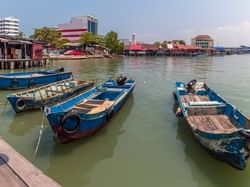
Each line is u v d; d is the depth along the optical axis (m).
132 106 15.48
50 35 72.06
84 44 84.06
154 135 10.77
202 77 31.58
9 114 13.28
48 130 11.06
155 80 28.11
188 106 10.91
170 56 105.56
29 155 8.71
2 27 150.50
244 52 183.88
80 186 7.07
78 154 8.88
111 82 18.19
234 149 7.14
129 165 8.23
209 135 7.65
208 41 160.38
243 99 17.92
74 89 16.28
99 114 10.09
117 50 92.94
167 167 8.09
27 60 36.00
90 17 124.75
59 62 54.16
